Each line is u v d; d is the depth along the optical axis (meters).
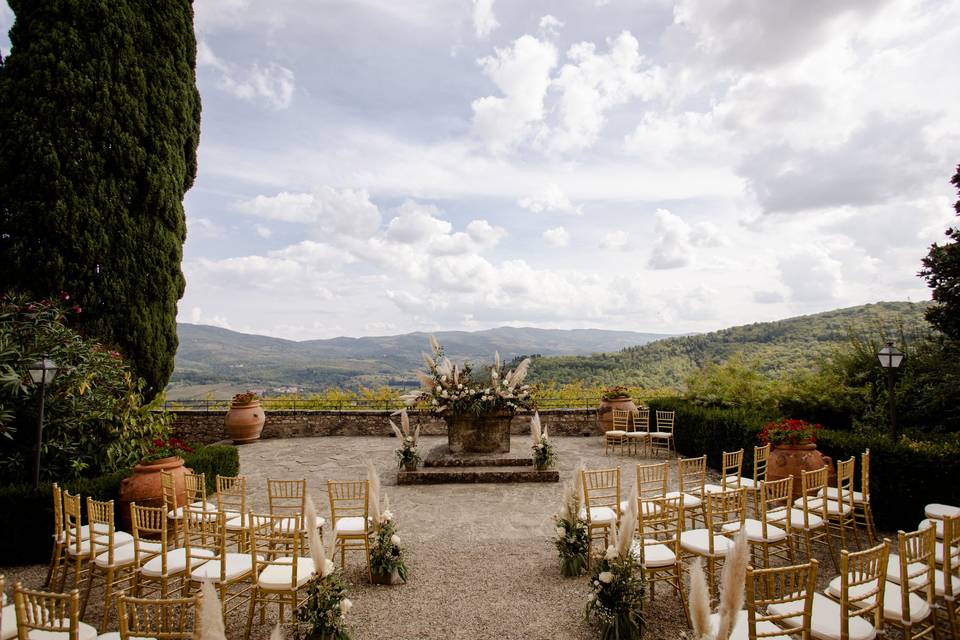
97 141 9.69
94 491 6.63
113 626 4.62
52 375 6.65
